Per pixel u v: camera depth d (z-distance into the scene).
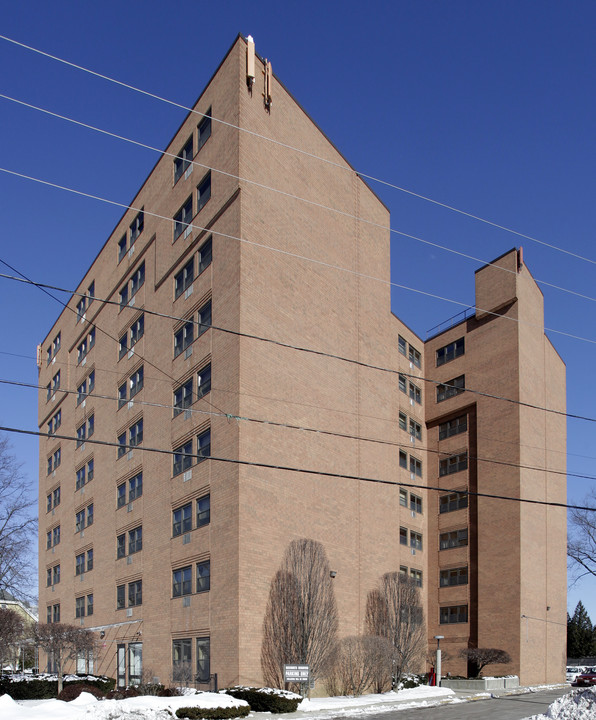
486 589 46.03
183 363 37.41
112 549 44.09
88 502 49.69
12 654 45.47
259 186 35.22
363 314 42.78
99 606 45.22
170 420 38.00
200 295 36.50
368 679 34.12
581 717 19.94
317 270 38.78
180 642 33.84
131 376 44.50
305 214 38.50
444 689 36.31
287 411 34.56
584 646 80.50
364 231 44.12
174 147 41.75
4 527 44.44
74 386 55.56
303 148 39.25
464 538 48.88
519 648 43.31
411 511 48.47
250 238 34.03
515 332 48.44
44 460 61.97
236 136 34.78
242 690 26.38
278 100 37.72
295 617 30.89
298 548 32.34
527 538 45.81
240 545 30.20
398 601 38.62
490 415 48.66
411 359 52.06
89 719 20.34
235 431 31.73
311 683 30.62
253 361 32.94
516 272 49.28
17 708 22.14
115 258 49.19
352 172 43.81
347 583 36.84
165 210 41.88
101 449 48.06
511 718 23.36
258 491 31.77
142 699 23.19
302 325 36.69
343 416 39.09
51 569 57.16
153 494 38.88
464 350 51.72
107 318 49.53
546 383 52.88
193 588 33.34
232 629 29.64
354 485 39.03
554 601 48.94
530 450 47.97
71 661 48.25
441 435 52.44
